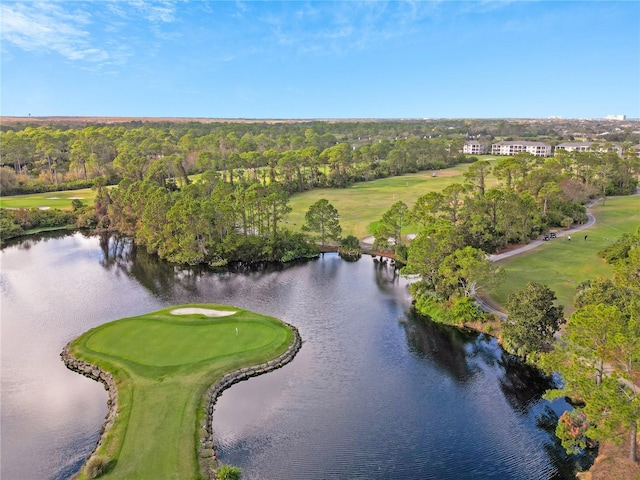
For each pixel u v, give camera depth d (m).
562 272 71.62
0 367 48.16
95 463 31.84
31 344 53.56
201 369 45.81
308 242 96.62
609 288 50.28
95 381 45.38
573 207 107.06
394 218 90.56
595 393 29.50
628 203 125.31
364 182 172.50
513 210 85.69
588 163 133.88
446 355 51.66
